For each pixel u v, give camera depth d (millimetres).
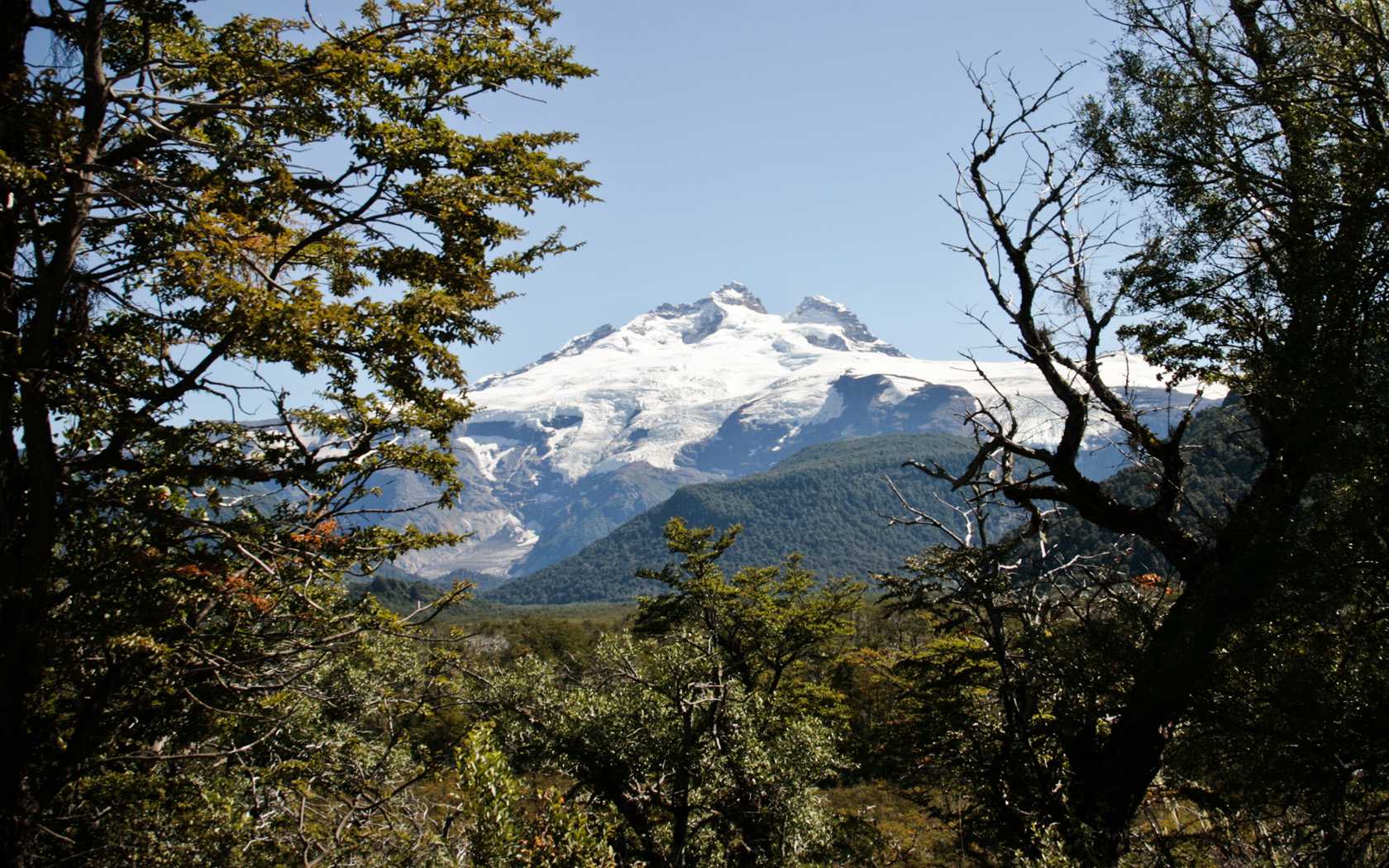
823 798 16953
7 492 7906
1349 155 10070
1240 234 11422
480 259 9453
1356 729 8578
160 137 8250
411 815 11156
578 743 15469
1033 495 14484
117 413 8555
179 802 9320
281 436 8688
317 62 8430
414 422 8984
